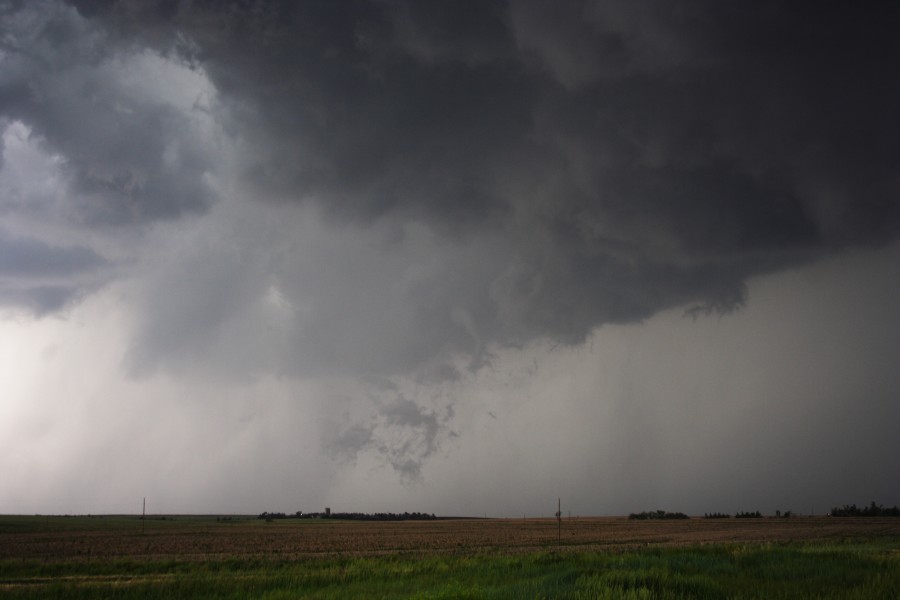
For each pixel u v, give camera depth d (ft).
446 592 75.72
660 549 145.48
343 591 88.33
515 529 396.16
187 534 332.60
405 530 393.70
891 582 78.38
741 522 492.54
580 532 337.31
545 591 76.59
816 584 80.12
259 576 112.37
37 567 136.87
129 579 116.67
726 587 77.56
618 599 70.90
